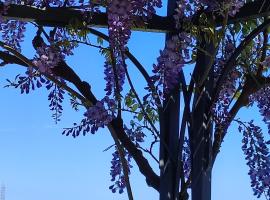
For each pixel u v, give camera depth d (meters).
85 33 3.84
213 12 3.79
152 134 3.96
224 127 4.02
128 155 4.27
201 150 3.87
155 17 3.91
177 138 3.92
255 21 4.20
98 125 3.88
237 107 4.08
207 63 3.90
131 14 3.74
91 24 3.88
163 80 3.76
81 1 3.86
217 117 4.03
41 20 3.85
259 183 4.15
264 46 4.15
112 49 3.84
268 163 4.16
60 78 4.09
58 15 3.86
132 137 4.16
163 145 3.90
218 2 3.75
